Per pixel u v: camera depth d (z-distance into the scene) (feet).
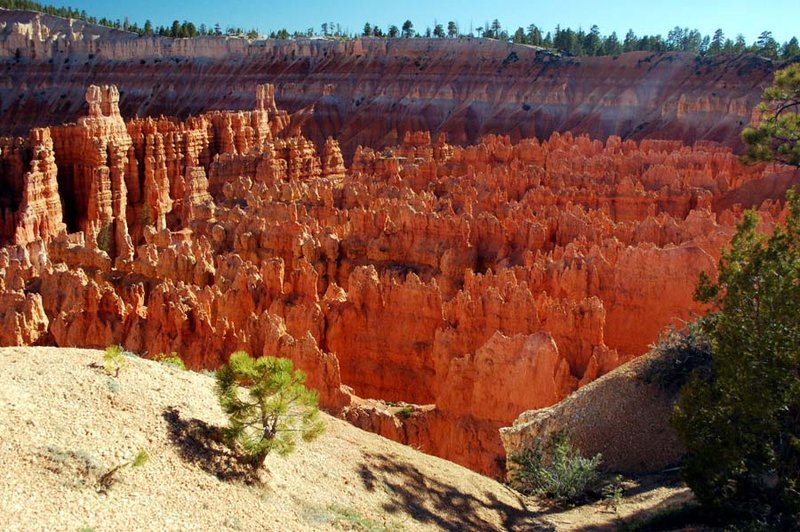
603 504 83.56
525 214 215.10
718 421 68.54
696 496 71.00
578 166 290.56
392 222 212.02
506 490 87.81
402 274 193.47
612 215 238.68
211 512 57.77
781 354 65.67
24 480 52.70
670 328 116.98
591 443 95.09
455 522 74.28
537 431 97.91
